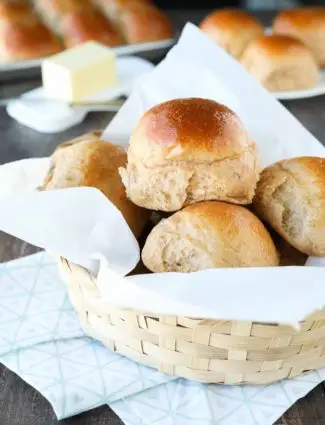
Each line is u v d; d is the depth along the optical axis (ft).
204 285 1.02
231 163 1.21
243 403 1.16
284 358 1.15
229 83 1.60
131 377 1.21
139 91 1.60
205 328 1.10
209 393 1.18
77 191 1.18
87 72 2.42
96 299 1.18
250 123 1.55
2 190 1.41
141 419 1.13
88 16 2.96
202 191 1.21
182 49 1.65
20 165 1.42
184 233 1.15
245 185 1.23
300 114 2.37
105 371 1.22
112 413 1.15
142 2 3.09
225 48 2.84
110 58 2.50
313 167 1.29
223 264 1.13
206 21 2.94
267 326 1.09
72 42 2.90
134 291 1.04
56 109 2.30
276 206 1.28
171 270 1.16
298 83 2.54
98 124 2.30
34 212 1.16
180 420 1.13
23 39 2.76
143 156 1.22
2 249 1.58
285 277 1.01
